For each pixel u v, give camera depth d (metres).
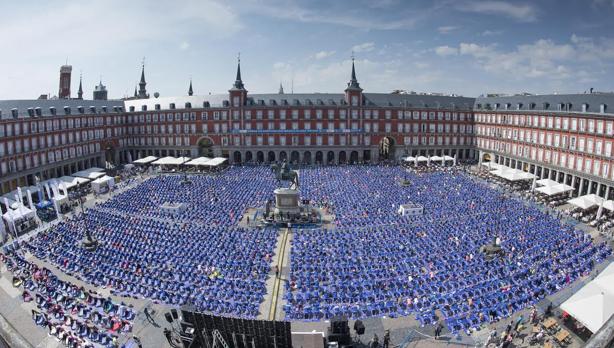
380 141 132.88
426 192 85.69
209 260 50.12
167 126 134.00
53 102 113.56
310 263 49.03
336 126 130.62
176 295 42.03
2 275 48.12
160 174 111.00
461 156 138.00
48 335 36.22
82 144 116.50
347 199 80.31
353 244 55.03
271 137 130.25
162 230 61.75
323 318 38.28
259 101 131.12
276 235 60.09
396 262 49.31
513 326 36.34
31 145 97.88
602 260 50.00
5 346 10.87
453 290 42.62
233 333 26.22
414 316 38.47
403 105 132.38
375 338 33.66
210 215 70.69
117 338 35.84
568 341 33.78
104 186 90.75
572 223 66.00
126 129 137.12
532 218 65.81
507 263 48.47
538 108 107.06
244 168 118.31
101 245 55.56
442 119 134.38
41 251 53.72
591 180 85.88
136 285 44.03
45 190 87.50
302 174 107.88
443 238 57.16
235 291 42.72
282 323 26.52
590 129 87.12
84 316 38.75
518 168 112.62
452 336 35.47
